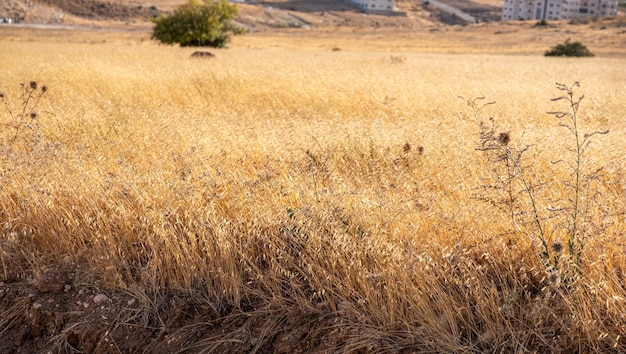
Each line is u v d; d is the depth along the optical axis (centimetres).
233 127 794
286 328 405
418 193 504
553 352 356
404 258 402
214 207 499
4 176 560
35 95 1111
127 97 1206
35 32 8275
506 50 6288
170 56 2786
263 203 490
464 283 394
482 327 381
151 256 469
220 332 415
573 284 369
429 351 370
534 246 412
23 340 431
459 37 8794
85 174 559
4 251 485
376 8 18175
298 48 6059
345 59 3083
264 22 14688
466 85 1636
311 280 429
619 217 446
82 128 792
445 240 441
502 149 449
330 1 19438
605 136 751
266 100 1255
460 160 612
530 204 478
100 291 452
